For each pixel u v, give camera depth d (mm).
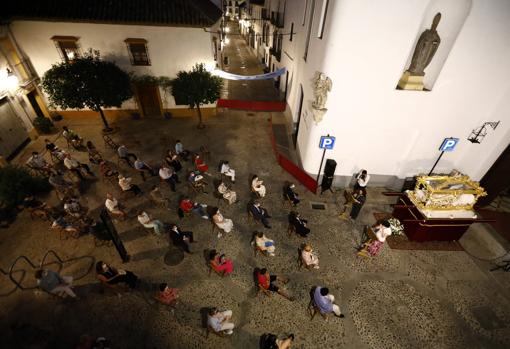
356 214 10062
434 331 7141
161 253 8805
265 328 7066
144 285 7918
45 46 13625
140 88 15633
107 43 13938
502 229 10133
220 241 9250
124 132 15227
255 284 8047
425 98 9414
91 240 9117
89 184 11438
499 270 8773
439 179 9008
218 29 18250
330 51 8594
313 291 7918
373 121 9977
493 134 9867
